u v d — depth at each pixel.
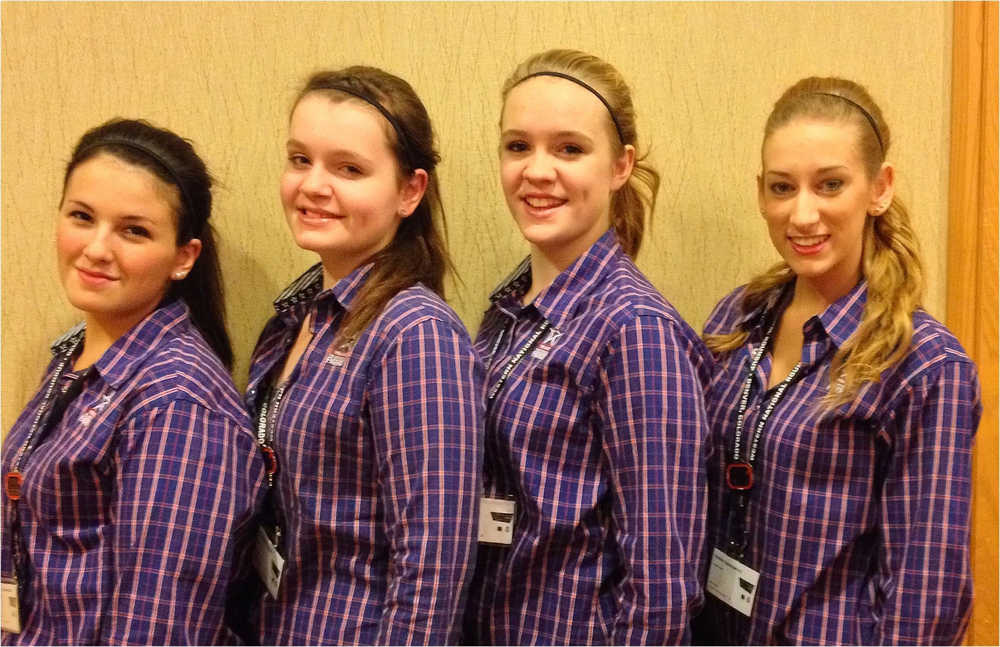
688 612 1.25
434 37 1.72
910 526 1.27
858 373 1.29
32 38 1.67
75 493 1.29
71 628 1.29
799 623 1.35
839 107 1.35
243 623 1.47
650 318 1.27
